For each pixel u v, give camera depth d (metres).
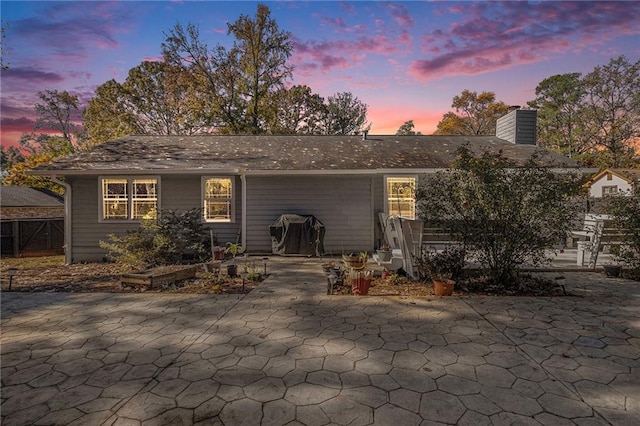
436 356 3.55
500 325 4.47
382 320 4.70
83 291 6.64
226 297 6.01
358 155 12.48
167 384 3.00
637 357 3.51
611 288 6.34
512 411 2.56
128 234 10.29
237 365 3.37
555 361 3.42
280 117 31.20
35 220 15.34
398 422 2.42
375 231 11.41
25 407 2.66
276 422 2.44
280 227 10.80
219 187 11.89
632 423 2.40
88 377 3.15
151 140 14.39
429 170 10.89
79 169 10.47
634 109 32.38
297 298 5.89
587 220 9.19
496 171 6.14
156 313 5.13
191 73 27.17
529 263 7.83
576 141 36.00
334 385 2.96
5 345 3.94
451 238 6.62
